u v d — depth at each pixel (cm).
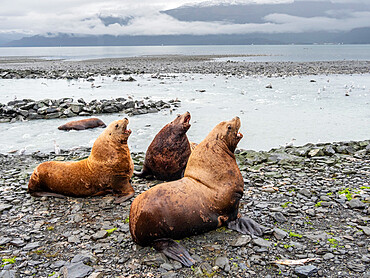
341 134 1279
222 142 554
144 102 1927
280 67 4397
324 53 10369
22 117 1588
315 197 684
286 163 905
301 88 2542
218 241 521
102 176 700
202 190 527
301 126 1405
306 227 562
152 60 6412
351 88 2403
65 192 716
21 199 714
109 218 618
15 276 445
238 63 5347
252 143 1172
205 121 1498
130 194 716
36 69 4200
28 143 1212
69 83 2967
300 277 430
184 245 512
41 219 620
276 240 520
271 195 705
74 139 1268
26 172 888
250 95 2233
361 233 530
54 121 1571
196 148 571
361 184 741
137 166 909
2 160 997
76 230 572
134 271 453
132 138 1255
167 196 502
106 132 702
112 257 488
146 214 491
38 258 490
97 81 3122
